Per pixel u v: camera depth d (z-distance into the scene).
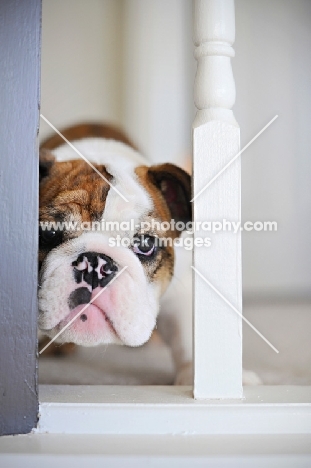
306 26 1.53
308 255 1.52
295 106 1.53
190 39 1.50
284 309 1.49
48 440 0.87
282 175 1.53
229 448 0.84
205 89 0.93
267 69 1.53
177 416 0.91
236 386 0.94
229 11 0.94
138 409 0.91
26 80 0.87
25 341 0.88
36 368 0.89
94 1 1.50
